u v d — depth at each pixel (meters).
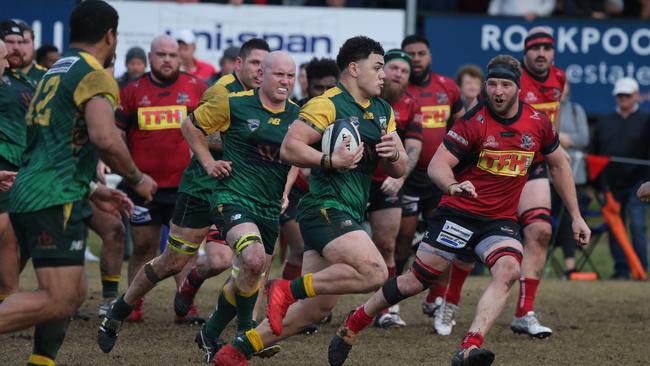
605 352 28.14
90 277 41.41
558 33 57.97
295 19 54.06
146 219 32.53
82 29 20.77
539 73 32.72
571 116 48.38
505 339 30.12
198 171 27.52
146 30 53.41
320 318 23.66
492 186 25.66
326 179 23.25
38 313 20.14
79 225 20.53
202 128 25.16
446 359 26.70
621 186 47.62
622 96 48.06
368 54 23.55
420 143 32.38
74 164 20.33
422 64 35.88
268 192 24.86
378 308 24.83
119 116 32.69
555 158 26.50
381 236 32.44
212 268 29.44
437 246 25.50
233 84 28.52
